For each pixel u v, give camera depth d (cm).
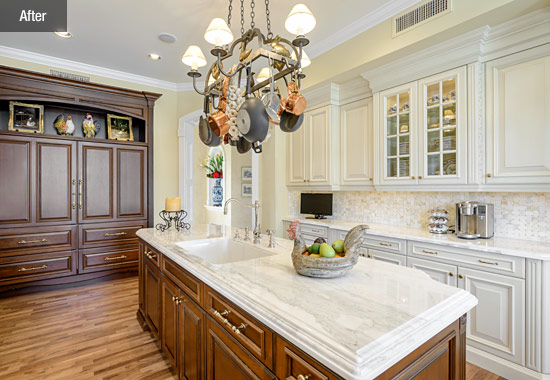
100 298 344
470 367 212
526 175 207
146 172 434
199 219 596
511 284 195
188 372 167
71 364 216
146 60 386
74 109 418
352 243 135
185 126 479
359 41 291
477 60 227
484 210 237
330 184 346
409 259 252
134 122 457
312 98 365
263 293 116
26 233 354
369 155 318
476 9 207
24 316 295
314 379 86
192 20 291
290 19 155
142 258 268
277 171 410
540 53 202
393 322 93
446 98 246
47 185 366
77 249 384
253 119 138
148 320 248
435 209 271
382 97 292
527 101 208
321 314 98
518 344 194
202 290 151
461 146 236
